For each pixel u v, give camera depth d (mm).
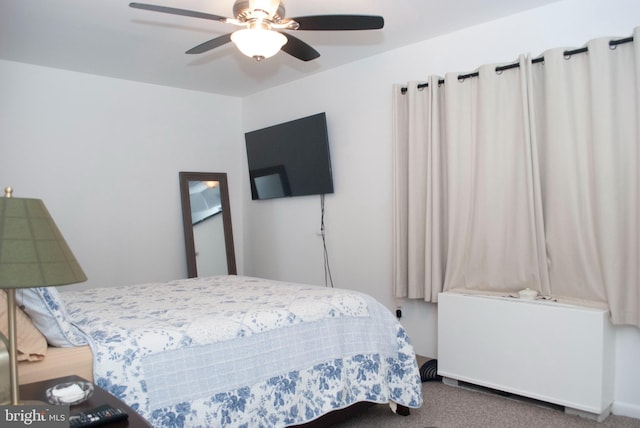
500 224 3039
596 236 2643
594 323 2502
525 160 2914
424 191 3430
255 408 2006
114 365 1703
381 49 3738
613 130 2564
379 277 3883
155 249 4582
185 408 1800
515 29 3070
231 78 4480
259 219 5059
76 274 1059
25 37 3340
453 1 2879
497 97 3049
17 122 3842
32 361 1606
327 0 2820
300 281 4594
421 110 3457
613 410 2658
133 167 4465
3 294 1598
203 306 2346
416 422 2543
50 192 3996
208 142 5008
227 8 2920
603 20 2717
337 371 2330
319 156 4203
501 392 2951
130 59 3857
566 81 2754
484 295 3059
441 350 3145
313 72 4340
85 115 4188
